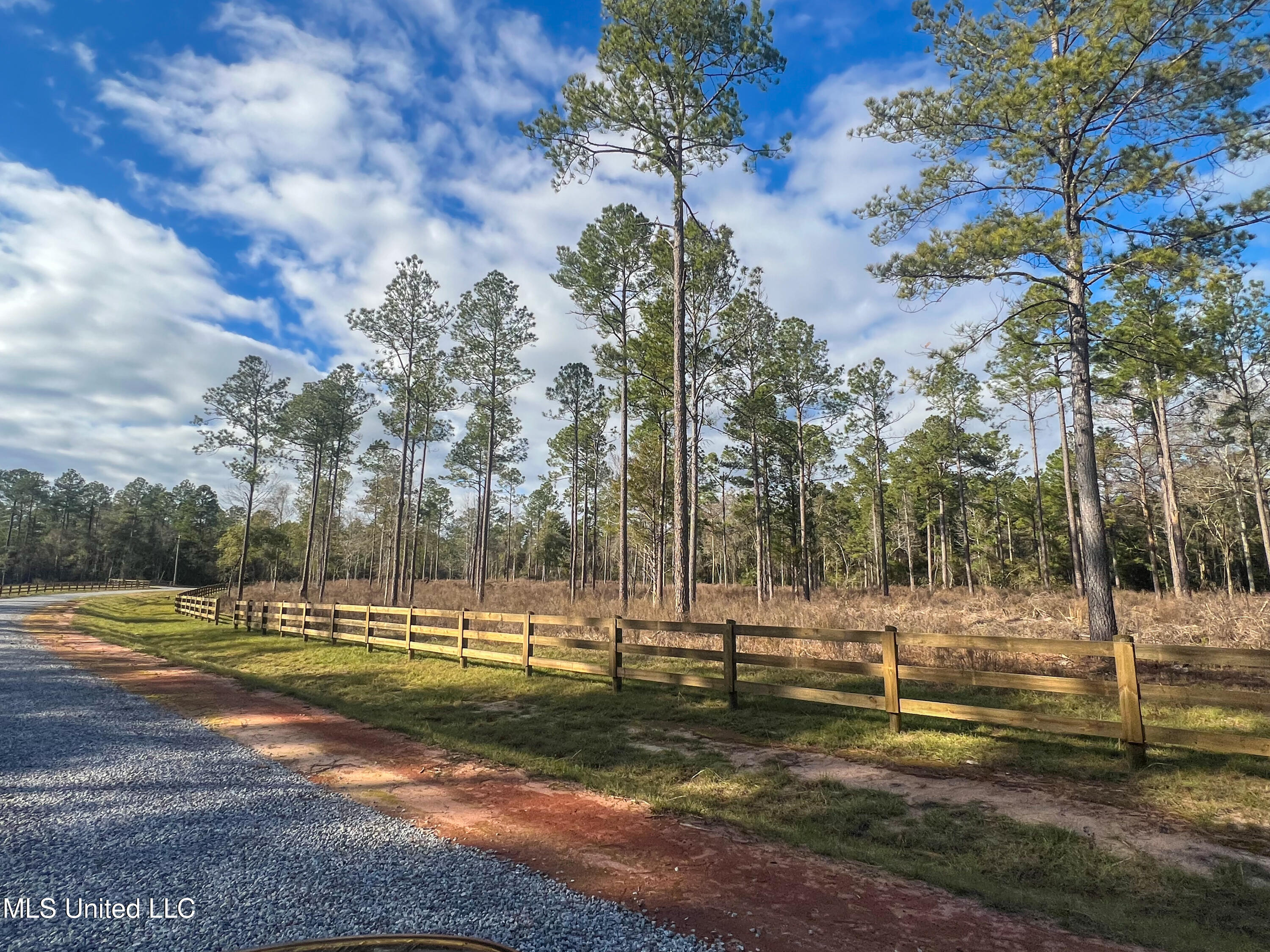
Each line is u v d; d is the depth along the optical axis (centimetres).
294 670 1227
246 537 3444
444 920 306
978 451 3431
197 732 748
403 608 1322
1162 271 918
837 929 304
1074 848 400
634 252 2091
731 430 2798
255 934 293
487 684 991
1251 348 2038
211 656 1502
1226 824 431
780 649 1107
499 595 3228
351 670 1178
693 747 649
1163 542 3694
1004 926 310
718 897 337
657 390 2373
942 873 364
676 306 1565
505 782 556
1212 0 858
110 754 644
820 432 3011
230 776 569
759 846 410
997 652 996
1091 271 1009
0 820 452
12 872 366
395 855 393
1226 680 826
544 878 360
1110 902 338
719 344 2247
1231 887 350
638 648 882
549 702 866
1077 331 1039
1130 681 524
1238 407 2114
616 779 550
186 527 7906
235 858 386
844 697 685
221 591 4962
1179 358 1025
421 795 518
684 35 1404
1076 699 759
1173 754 559
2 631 2016
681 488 1546
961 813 464
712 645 1192
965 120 1045
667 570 3850
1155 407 2325
